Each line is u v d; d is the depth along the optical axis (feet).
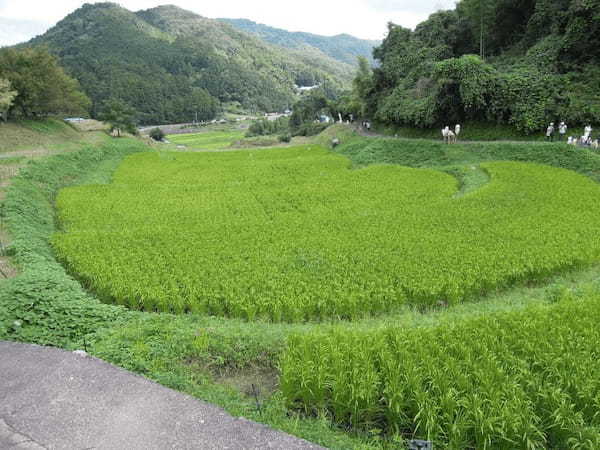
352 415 27.02
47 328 37.50
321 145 196.44
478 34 173.78
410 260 52.65
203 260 55.52
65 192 102.32
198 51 615.16
